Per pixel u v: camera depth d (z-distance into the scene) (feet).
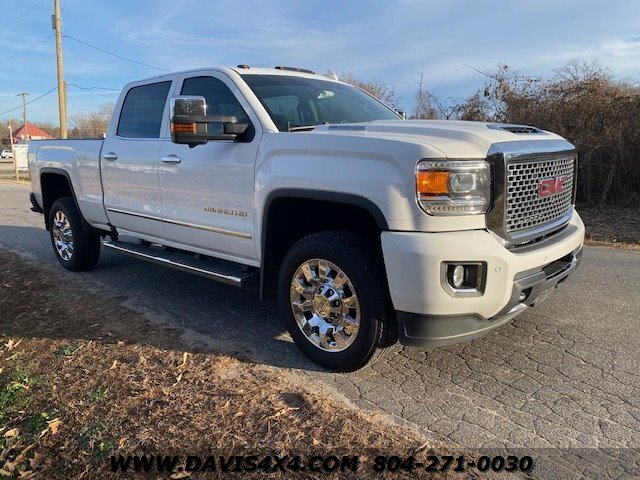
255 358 12.45
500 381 11.15
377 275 10.63
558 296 16.29
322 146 11.05
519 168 10.52
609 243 24.59
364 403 10.32
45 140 21.61
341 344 11.37
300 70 16.56
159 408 10.19
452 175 9.65
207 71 14.53
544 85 49.24
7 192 61.31
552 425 9.49
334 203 11.27
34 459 8.88
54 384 11.34
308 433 9.26
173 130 12.09
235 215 13.28
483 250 9.76
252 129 12.82
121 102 17.71
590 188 36.24
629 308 15.19
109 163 17.60
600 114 36.65
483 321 10.37
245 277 13.26
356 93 16.35
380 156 10.15
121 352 12.86
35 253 24.75
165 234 16.02
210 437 9.21
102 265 21.76
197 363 12.16
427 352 12.59
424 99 43.80
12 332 14.49
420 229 9.77
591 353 12.35
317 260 11.46
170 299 17.03
